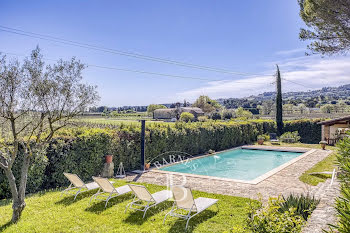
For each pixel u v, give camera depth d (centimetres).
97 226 589
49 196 815
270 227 351
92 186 815
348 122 2258
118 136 1215
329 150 1888
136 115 5600
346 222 284
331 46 910
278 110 2781
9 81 561
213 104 7756
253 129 2506
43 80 622
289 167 1293
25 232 557
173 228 575
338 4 768
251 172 1481
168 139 1513
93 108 722
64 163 973
